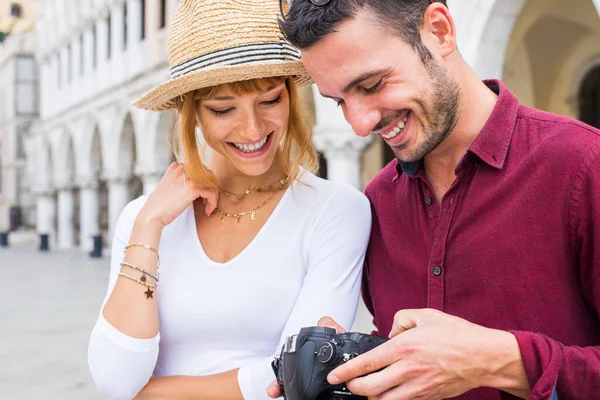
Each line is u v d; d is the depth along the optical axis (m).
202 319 1.79
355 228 1.82
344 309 1.76
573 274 1.43
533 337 1.27
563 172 1.40
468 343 1.24
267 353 1.80
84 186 23.17
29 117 34.84
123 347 1.66
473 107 1.53
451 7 7.98
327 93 1.43
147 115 17.17
